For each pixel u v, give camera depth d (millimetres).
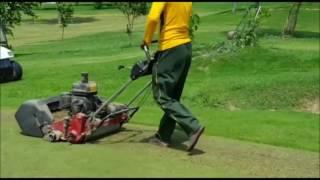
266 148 6195
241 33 15586
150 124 7375
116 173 4906
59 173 4891
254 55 13930
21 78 12922
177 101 5566
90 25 47250
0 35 15102
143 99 8867
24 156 5449
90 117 5973
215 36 25422
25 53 23406
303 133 7410
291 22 26344
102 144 5996
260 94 10453
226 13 48312
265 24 33469
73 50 24031
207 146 6082
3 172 4918
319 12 41625
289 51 14766
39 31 42812
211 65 13109
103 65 14945
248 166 5328
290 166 5422
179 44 5445
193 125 5461
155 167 5121
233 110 9562
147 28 5414
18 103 9609
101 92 10766
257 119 8344
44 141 6082
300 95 10398
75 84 6301
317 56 14188
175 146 5965
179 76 5527
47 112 6215
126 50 22016
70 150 5684
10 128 6797
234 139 6699
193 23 13711
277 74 12289
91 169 5012
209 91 10648
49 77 13047
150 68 5715
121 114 6566
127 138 6328
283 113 9039
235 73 12695
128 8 30688
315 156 5910
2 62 12297
